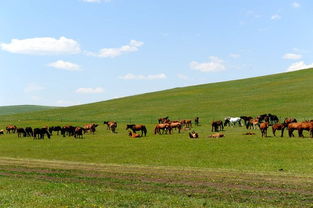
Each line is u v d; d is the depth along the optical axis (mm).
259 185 18031
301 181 18609
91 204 14617
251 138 38188
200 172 22234
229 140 37625
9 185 19203
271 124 49156
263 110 65062
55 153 36062
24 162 29281
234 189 17406
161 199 15469
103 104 105875
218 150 32156
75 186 18734
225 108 72188
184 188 17984
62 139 47656
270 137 38219
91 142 42688
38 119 81625
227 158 28375
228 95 91500
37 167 26281
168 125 47250
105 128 58250
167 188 18141
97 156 32969
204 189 17656
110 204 14773
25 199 15664
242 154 29656
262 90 91500
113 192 17031
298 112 59000
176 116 68625
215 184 18641
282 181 18734
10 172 24516
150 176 21219
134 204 14734
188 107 79562
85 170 24281
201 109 74500
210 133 45219
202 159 28578
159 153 32531
